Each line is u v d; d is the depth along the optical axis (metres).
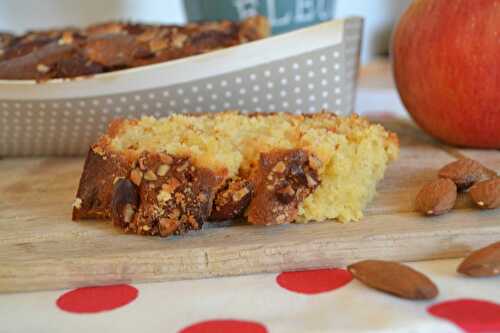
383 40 0.68
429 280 0.22
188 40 0.36
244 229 0.25
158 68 0.33
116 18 0.61
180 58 0.35
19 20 0.60
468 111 0.32
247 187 0.25
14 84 0.33
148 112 0.34
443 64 0.32
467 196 0.27
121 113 0.34
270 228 0.25
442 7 0.32
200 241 0.24
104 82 0.33
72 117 0.34
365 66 0.64
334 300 0.22
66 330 0.21
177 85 0.33
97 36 0.36
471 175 0.28
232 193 0.25
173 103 0.34
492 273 0.22
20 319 0.21
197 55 0.33
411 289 0.21
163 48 0.35
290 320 0.21
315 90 0.34
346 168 0.25
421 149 0.34
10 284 0.23
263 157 0.25
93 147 0.26
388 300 0.22
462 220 0.25
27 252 0.24
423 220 0.25
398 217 0.26
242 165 0.26
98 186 0.26
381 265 0.22
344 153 0.26
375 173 0.28
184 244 0.24
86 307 0.22
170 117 0.30
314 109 0.34
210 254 0.24
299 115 0.31
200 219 0.25
